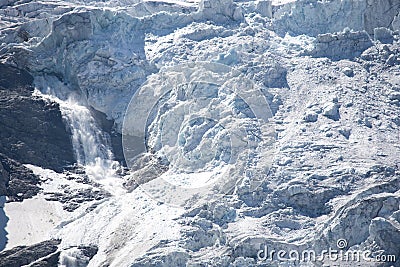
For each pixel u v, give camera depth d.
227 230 115.69
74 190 126.94
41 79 136.25
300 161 122.25
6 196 126.44
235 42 135.50
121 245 116.44
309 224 116.44
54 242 119.19
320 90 130.62
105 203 121.94
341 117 127.62
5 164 129.12
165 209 118.88
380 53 134.50
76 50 136.00
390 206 115.00
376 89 131.12
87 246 117.50
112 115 133.75
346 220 114.75
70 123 133.00
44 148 131.25
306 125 126.88
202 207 117.62
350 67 133.38
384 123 127.19
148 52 136.25
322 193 118.44
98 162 131.25
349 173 120.25
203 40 136.62
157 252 113.56
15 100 133.62
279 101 129.75
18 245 120.00
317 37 135.62
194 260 113.12
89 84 134.75
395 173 120.25
